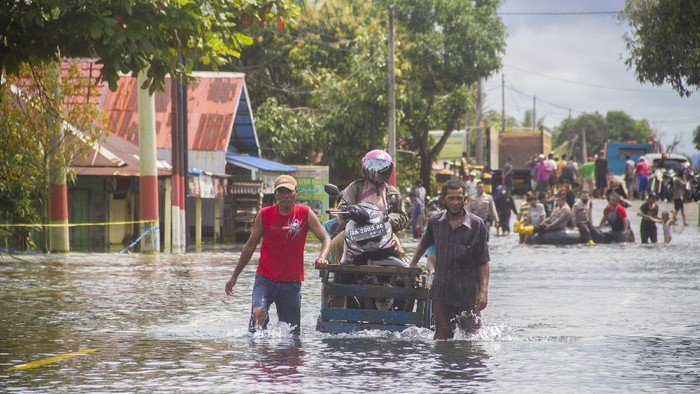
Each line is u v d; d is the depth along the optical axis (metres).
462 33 105.50
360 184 22.06
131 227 64.25
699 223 84.31
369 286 20.59
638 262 45.88
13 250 51.22
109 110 70.81
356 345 19.00
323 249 20.36
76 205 61.84
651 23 61.03
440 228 19.75
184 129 57.34
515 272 39.72
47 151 49.22
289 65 101.94
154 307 26.30
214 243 70.44
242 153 84.31
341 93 94.19
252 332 20.42
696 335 20.80
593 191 113.62
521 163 126.25
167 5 27.56
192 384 14.94
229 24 29.48
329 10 102.31
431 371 16.06
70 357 17.67
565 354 17.97
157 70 29.31
